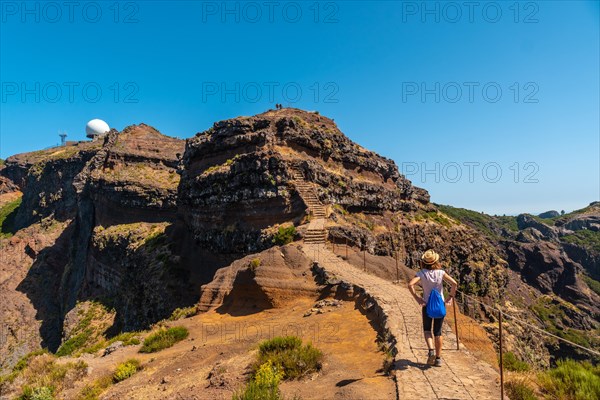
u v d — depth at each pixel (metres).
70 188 135.62
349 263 25.39
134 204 92.25
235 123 54.78
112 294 80.38
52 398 14.71
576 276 149.75
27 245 125.69
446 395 8.10
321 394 9.51
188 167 63.31
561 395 8.20
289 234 37.47
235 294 24.34
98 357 19.45
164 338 19.84
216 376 12.51
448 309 16.95
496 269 98.31
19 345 90.69
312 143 54.22
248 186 46.84
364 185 61.25
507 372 9.46
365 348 12.83
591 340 105.69
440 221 90.25
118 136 110.94
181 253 59.19
